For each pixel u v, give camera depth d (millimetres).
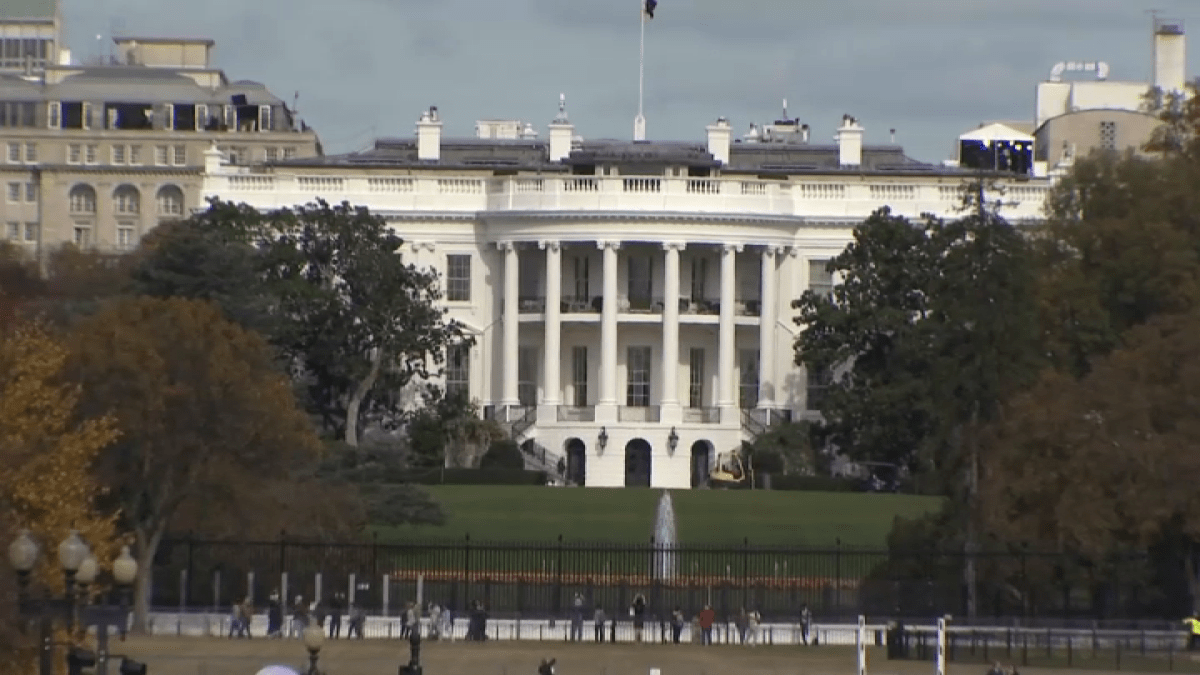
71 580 185125
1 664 196375
